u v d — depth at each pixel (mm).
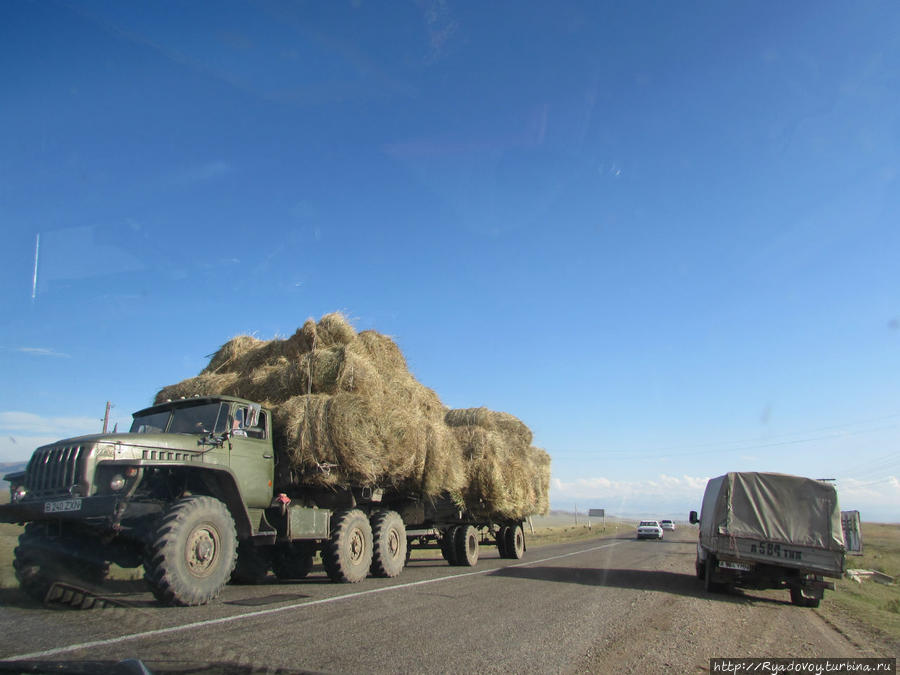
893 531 70938
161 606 6543
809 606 10203
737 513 10703
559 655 5336
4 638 4809
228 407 8555
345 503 10586
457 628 6148
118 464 6727
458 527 14844
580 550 22328
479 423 17438
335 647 5055
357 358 10359
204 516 6961
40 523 6988
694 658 5617
